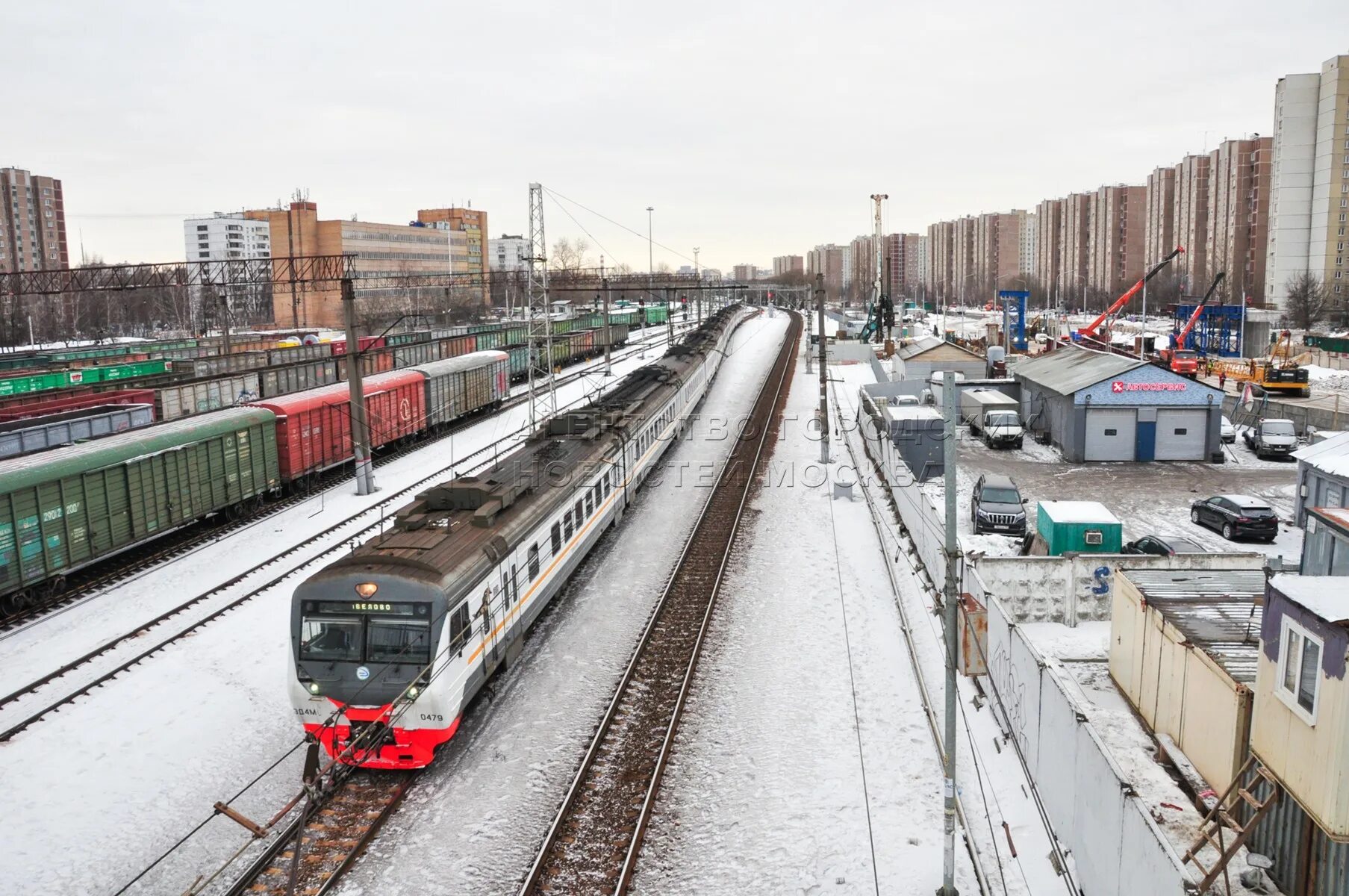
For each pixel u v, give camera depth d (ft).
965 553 70.85
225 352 173.78
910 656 60.95
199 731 51.62
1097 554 69.56
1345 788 30.17
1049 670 42.50
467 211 526.57
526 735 51.29
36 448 92.48
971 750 48.75
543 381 184.14
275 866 39.83
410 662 46.06
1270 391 180.24
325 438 111.24
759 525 94.53
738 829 42.55
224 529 92.43
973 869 38.75
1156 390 126.31
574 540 72.79
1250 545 86.63
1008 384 162.30
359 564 47.96
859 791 45.34
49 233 475.72
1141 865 31.01
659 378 134.62
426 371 143.13
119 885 38.93
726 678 58.39
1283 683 33.32
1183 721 45.34
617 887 38.32
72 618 68.64
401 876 39.40
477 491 60.08
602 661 61.21
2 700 54.65
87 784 46.37
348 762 46.26
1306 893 34.22
